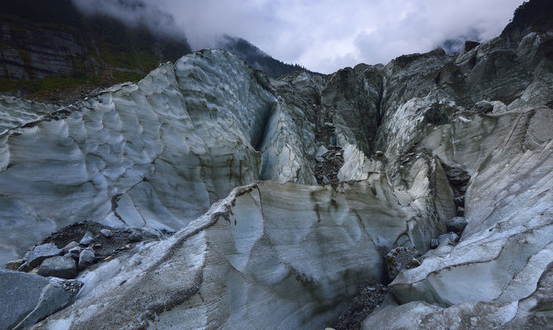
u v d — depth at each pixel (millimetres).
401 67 31578
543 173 6668
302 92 26406
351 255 5297
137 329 2428
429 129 13453
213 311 2842
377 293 5023
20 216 4891
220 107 11688
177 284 2914
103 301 2879
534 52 25906
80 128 6875
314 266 4586
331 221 5441
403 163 12562
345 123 22188
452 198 9188
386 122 24000
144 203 6445
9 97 11633
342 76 25438
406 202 7742
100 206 5785
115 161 6812
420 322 3400
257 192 4551
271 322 3449
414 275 4695
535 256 3650
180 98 9992
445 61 31109
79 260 4105
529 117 9352
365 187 6645
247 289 3422
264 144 15641
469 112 12359
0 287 2842
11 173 5285
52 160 5984
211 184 8578
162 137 8156
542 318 2762
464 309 3273
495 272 3887
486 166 9289
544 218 4570
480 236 5492
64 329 2592
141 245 4695
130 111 8078
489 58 23578
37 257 4039
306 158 16516
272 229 4371
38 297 3002
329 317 4426
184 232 3732
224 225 3797
